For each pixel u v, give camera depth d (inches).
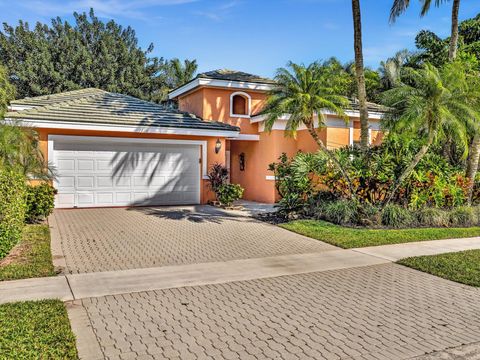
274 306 233.3
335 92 528.7
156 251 362.0
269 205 694.5
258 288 265.9
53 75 1373.0
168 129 628.1
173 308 227.5
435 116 449.7
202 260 335.6
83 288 257.4
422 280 288.4
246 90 776.3
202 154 678.5
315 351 179.3
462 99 458.3
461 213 532.7
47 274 282.7
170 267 312.2
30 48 1448.1
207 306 231.6
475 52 801.6
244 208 649.0
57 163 593.3
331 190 559.2
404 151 536.4
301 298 247.6
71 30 1557.6
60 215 535.5
